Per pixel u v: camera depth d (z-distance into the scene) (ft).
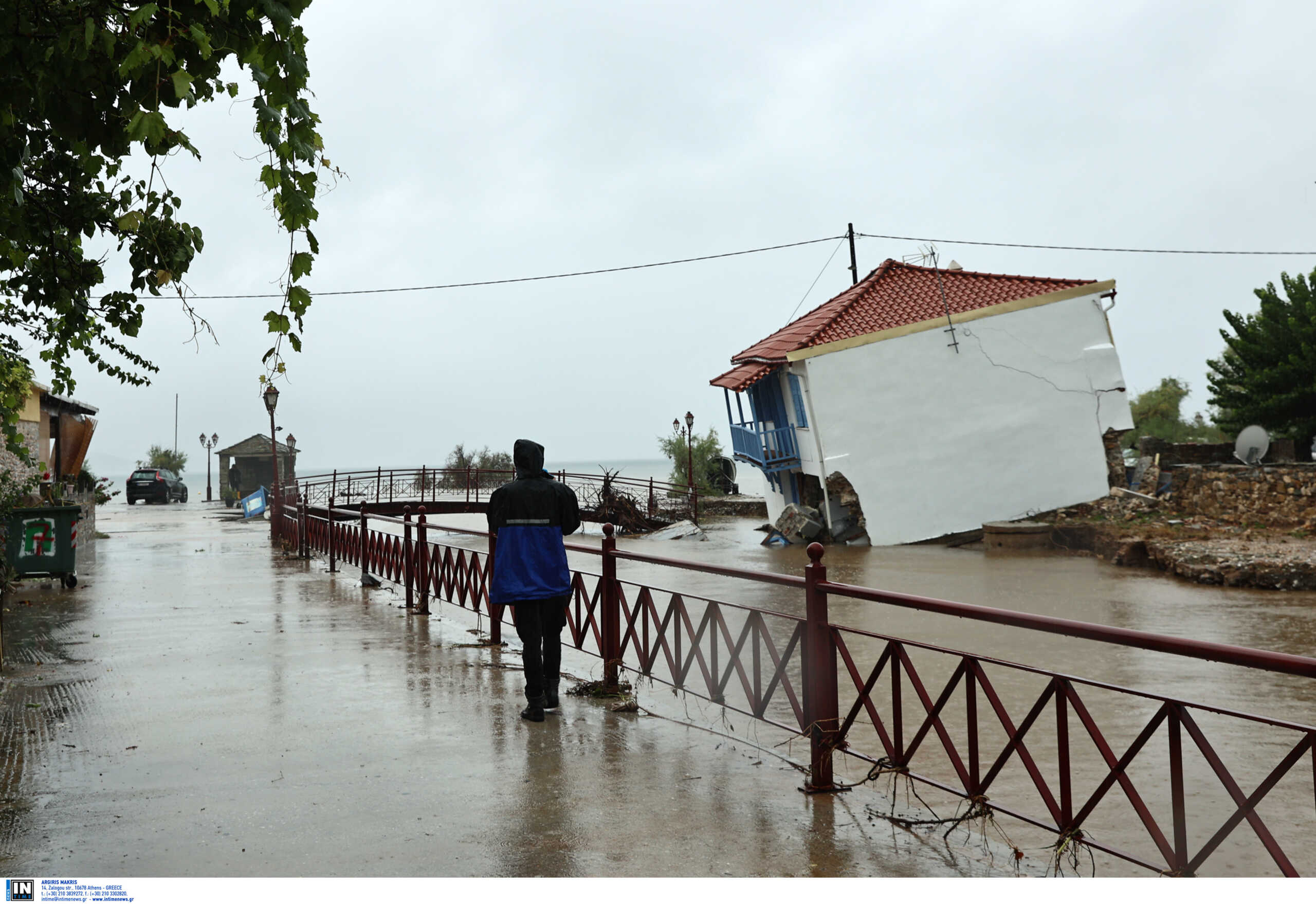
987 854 12.64
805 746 20.11
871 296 93.40
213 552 65.62
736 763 16.87
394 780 15.79
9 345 22.41
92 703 21.52
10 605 38.55
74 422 74.84
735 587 56.03
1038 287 88.89
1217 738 22.12
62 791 15.31
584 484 112.06
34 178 15.37
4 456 50.78
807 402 83.97
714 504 127.95
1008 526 76.74
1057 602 47.37
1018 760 20.30
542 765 16.66
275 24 10.19
